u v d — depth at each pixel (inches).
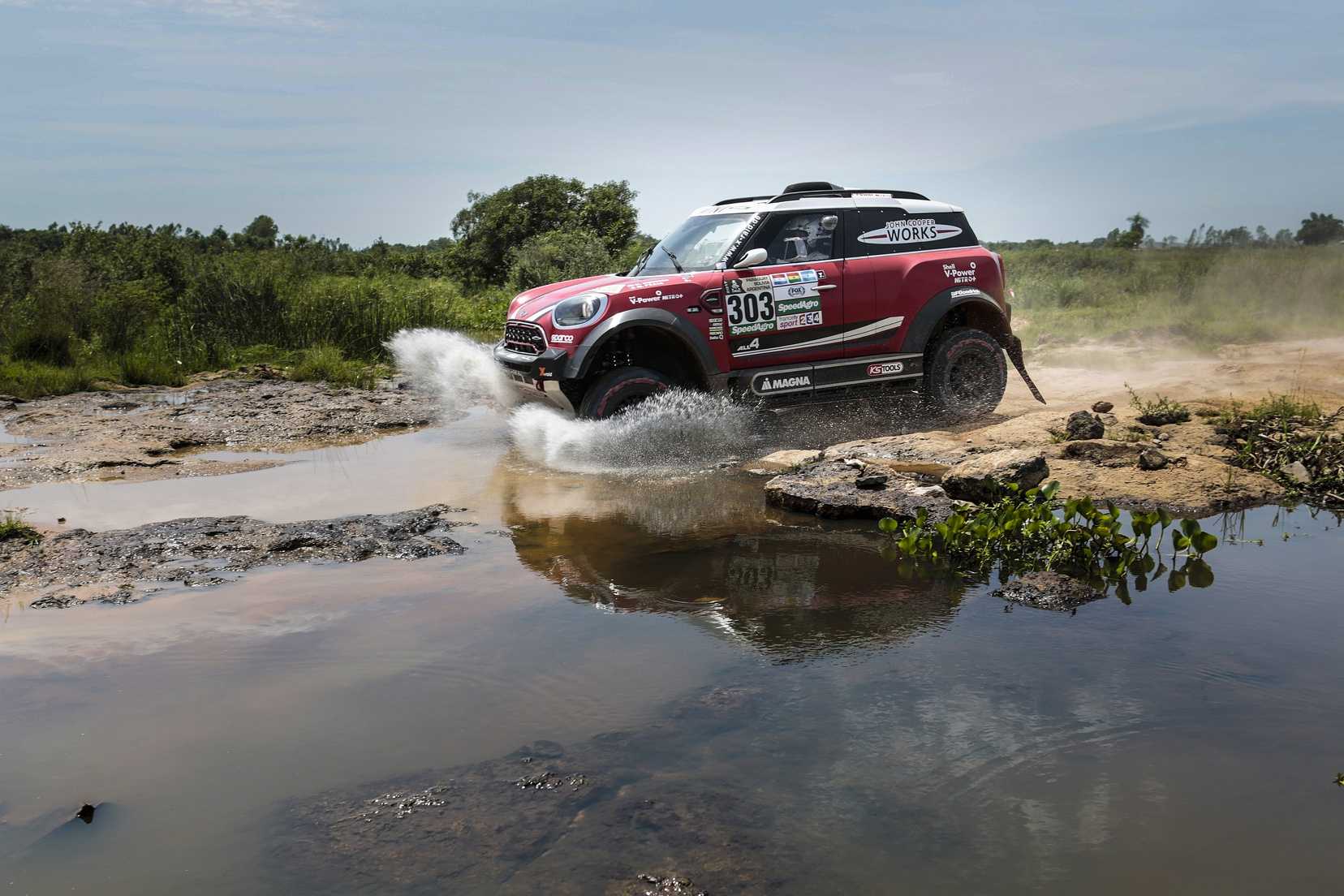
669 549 186.9
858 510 209.3
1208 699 117.1
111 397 407.2
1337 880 82.3
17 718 116.2
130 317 541.3
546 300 292.7
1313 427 272.5
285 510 218.4
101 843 90.7
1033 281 856.9
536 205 1311.5
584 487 241.9
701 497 231.0
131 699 121.5
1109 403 318.3
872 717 113.8
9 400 389.7
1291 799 94.5
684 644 138.2
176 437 309.7
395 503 224.5
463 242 1368.1
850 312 303.4
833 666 129.6
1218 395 344.8
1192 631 140.8
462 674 128.2
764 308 292.0
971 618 147.9
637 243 1242.0
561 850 88.5
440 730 112.4
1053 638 138.5
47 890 83.9
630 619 148.4
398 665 131.2
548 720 114.6
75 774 103.2
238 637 141.6
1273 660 129.3
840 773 101.0
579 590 162.4
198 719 115.9
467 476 255.3
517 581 167.0
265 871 86.4
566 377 274.1
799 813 93.5
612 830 91.4
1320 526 199.3
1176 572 170.2
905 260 312.0
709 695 120.5
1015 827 90.4
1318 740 106.3
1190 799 94.7
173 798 98.7
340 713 117.0
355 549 184.7
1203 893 80.7
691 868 85.2
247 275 598.5
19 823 94.2
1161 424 294.0
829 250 304.3
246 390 427.8
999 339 333.7
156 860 88.1
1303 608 150.1
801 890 81.8
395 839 90.8
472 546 188.7
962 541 180.4
